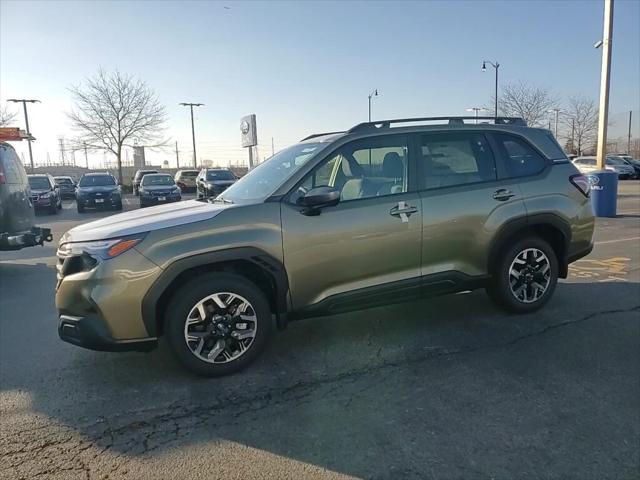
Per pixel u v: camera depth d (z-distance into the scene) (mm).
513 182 4812
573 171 5156
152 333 3664
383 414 3258
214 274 3809
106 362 4219
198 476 2676
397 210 4254
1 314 5805
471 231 4566
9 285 7375
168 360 4215
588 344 4312
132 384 3787
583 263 7492
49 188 21516
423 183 4465
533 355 4109
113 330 3582
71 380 3889
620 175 35094
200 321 3771
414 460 2771
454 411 3270
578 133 55062
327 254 4039
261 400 3486
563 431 3016
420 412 3268
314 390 3611
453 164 4645
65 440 3047
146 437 3061
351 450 2877
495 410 3270
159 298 3650
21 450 2945
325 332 4727
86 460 2838
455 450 2852
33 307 6105
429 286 4465
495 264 4789
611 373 3762
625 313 5074
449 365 3959
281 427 3137
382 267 4246
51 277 7934
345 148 4266
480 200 4602
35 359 4336
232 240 3756
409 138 4500
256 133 24203
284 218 3926
